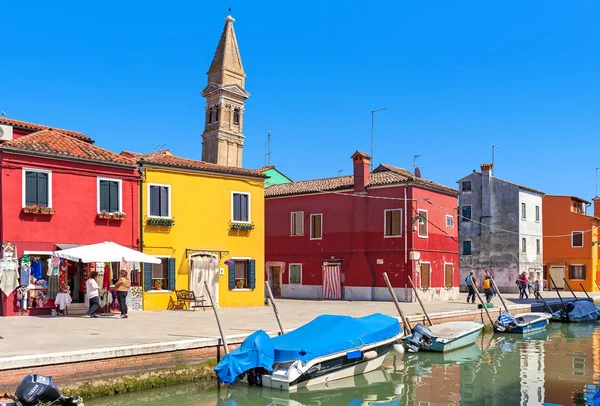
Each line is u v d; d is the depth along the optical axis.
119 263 22.28
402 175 32.69
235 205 26.58
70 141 22.81
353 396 13.30
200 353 13.70
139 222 23.30
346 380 14.60
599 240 50.19
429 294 31.94
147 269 23.09
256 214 27.23
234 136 54.00
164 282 23.86
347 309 24.91
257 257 27.14
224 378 13.00
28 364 10.81
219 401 12.42
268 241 37.28
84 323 17.64
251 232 27.02
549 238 49.91
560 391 13.77
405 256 31.00
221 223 25.94
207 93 54.56
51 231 20.78
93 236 21.88
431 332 19.08
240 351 13.27
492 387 14.18
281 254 36.47
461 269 46.69
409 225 31.17
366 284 32.31
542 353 19.05
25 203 20.25
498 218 45.31
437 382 14.68
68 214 21.25
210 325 17.47
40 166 20.64
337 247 33.97
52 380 10.67
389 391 13.75
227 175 26.28
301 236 35.66
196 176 25.22
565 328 26.72
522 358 18.05
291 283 35.91
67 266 20.64
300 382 13.28
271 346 13.59
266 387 13.21
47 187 20.83
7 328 16.06
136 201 23.25
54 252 19.39
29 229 20.28
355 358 14.71
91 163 21.91
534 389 13.95
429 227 32.56
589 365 16.94
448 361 17.39
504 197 45.19
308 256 35.19
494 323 24.38
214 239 25.62
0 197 19.80
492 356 18.38
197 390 13.16
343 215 33.88
